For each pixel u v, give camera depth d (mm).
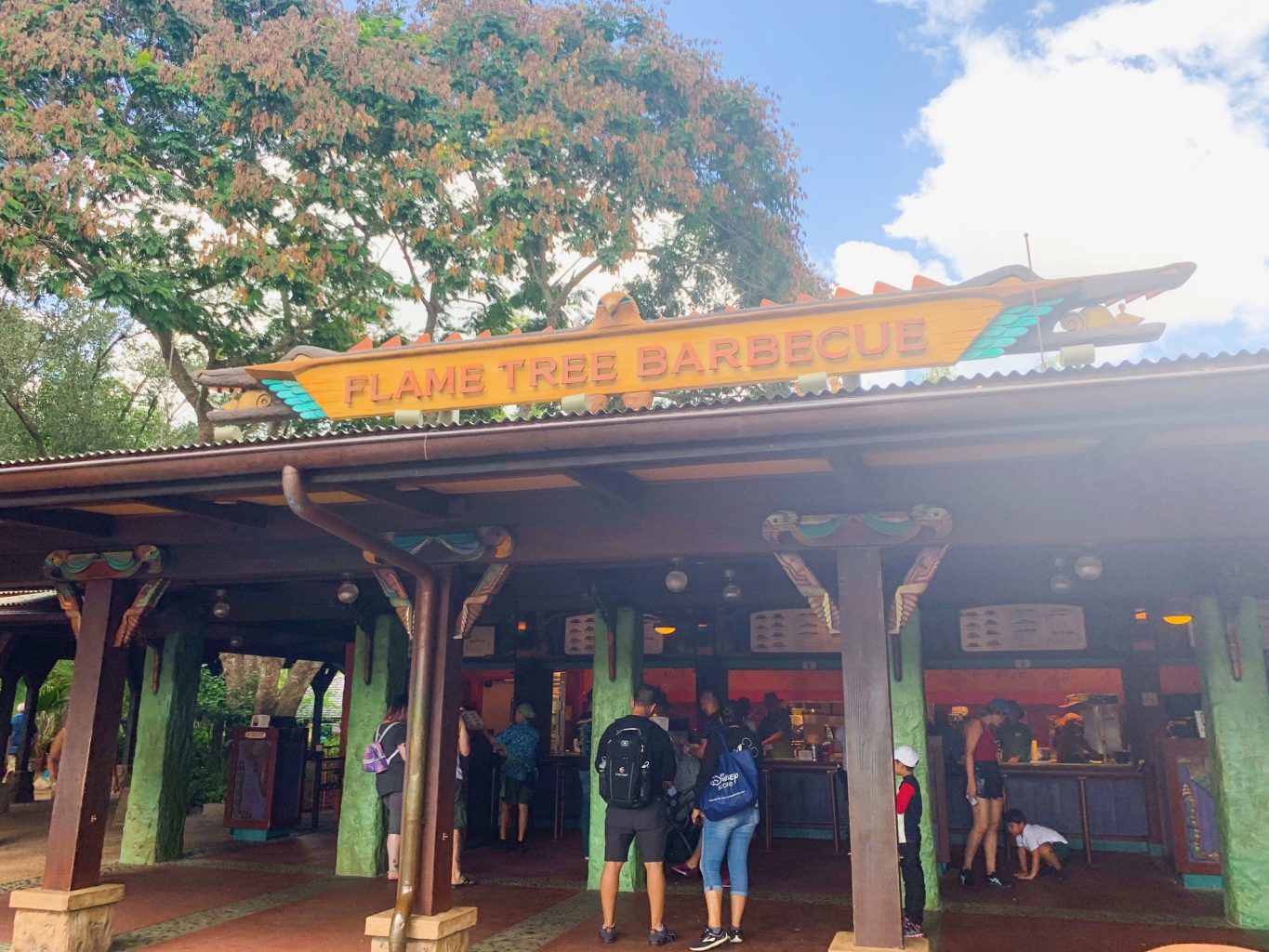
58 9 13672
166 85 13805
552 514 5664
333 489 4961
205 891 8242
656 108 17359
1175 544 4730
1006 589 8766
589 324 6086
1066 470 4801
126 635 6590
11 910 7523
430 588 5836
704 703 6824
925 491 4992
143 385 19156
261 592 9969
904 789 6703
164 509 5977
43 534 6840
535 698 12000
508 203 15453
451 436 4434
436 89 15375
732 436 4102
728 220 17391
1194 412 3590
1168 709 10266
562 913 7328
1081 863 9352
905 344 5551
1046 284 5355
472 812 10992
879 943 4621
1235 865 6918
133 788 9922
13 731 19922
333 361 6570
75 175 12383
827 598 5059
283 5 15656
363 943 6477
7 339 16688
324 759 14000
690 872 8852
